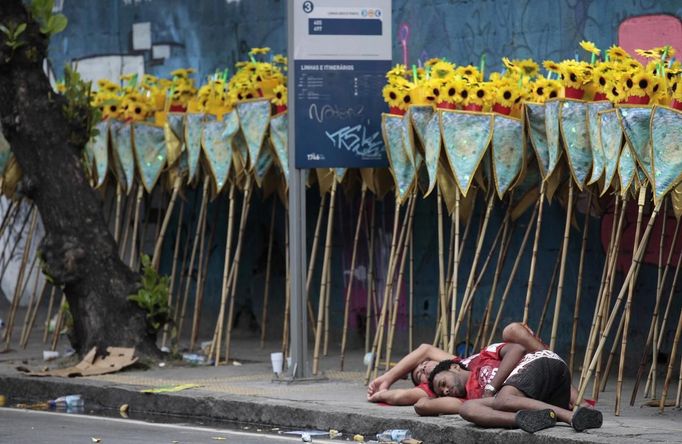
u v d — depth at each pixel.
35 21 21.58
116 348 20.84
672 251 16.64
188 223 26.39
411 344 20.62
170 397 17.98
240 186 22.17
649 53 16.44
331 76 18.91
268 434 15.88
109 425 16.64
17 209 25.64
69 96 21.61
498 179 17.94
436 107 18.25
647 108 15.55
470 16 21.62
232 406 17.20
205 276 24.36
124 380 19.52
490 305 18.97
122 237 27.08
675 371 18.67
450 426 14.73
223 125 21.39
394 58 22.78
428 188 18.83
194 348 23.36
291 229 19.08
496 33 21.25
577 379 19.14
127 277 21.41
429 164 18.22
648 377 17.05
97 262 21.22
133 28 27.59
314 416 16.22
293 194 18.98
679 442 13.16
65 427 16.39
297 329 19.06
